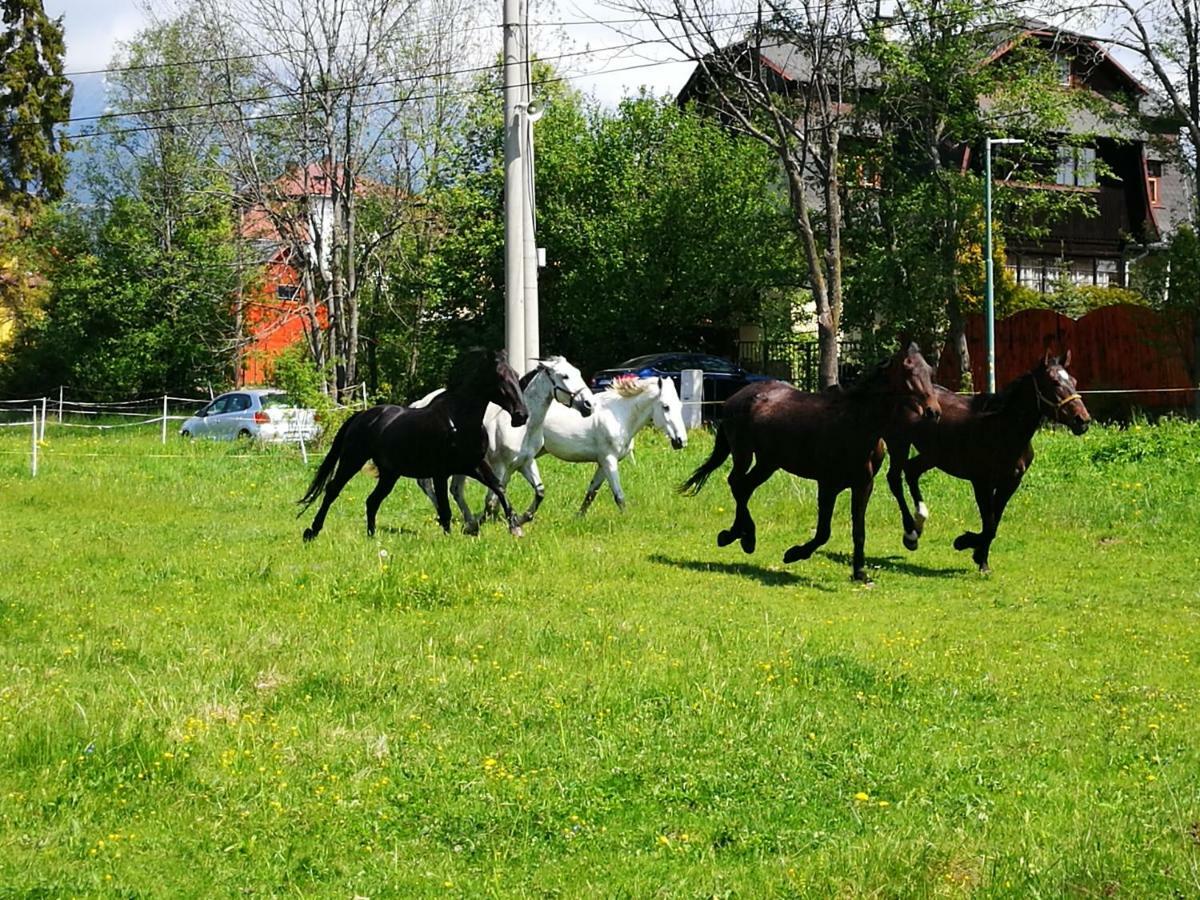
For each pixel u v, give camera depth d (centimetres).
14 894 570
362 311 4203
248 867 612
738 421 1430
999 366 3656
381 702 856
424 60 3234
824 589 1325
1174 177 5350
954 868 589
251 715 822
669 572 1388
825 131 3209
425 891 586
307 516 1833
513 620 1109
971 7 3353
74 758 732
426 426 1529
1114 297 4216
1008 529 1680
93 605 1178
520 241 1980
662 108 4203
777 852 629
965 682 932
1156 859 595
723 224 4019
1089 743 791
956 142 3672
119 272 4566
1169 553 1521
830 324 3212
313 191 3338
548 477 2133
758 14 3069
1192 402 3316
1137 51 3472
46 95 4612
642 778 719
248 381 5141
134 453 2714
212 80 3241
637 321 4066
